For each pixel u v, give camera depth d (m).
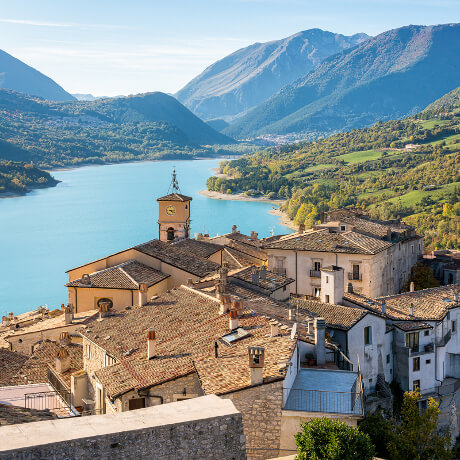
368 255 102.88
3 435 19.25
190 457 20.70
